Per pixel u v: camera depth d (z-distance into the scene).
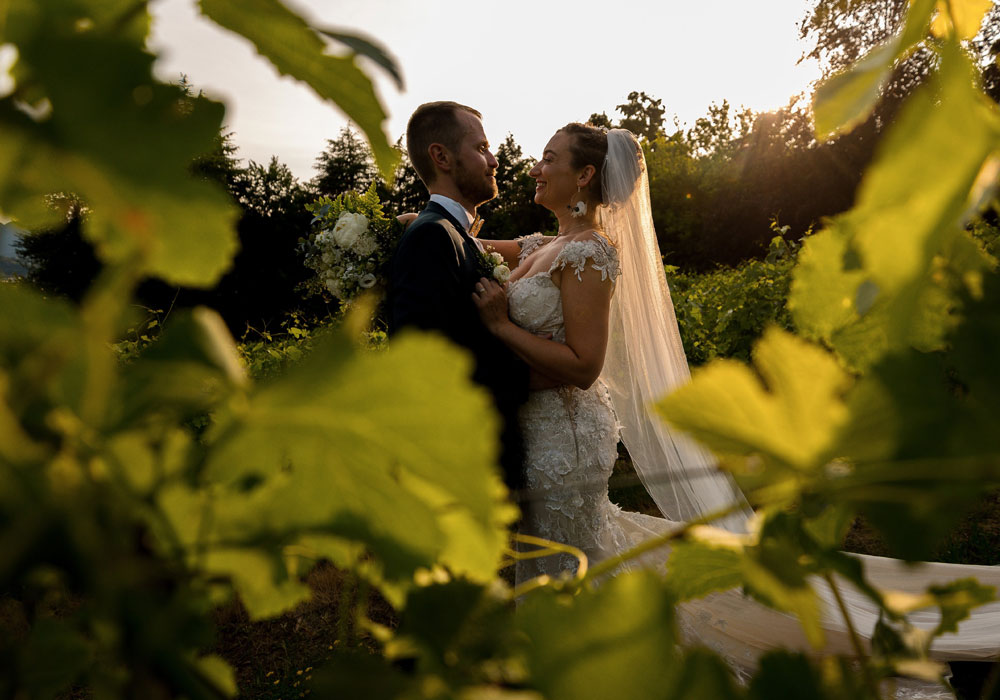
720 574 0.41
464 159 3.75
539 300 3.42
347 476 0.26
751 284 8.62
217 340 0.24
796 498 0.28
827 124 0.30
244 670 3.55
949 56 0.21
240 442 0.24
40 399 0.21
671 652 0.25
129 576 0.22
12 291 0.22
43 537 0.20
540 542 0.38
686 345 8.41
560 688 0.26
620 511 4.26
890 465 0.26
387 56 0.27
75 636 0.24
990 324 0.27
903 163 0.20
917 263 0.21
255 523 0.25
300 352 5.43
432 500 0.27
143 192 0.20
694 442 0.28
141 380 0.22
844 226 0.31
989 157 0.20
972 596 0.34
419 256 3.20
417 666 0.28
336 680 0.26
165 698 0.22
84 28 0.21
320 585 4.00
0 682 0.23
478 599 0.29
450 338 3.16
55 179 0.21
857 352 0.37
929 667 0.33
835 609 3.04
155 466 0.23
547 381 3.51
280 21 0.26
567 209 3.91
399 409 0.22
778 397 0.26
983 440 0.26
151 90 0.19
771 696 0.28
